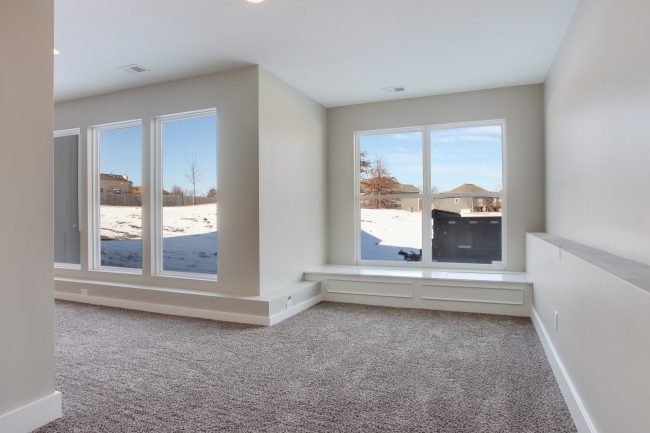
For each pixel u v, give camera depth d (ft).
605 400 5.24
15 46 6.41
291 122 15.55
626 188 6.13
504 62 13.24
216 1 9.38
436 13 9.99
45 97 6.85
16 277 6.39
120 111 16.07
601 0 7.47
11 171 6.35
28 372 6.50
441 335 11.64
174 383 8.33
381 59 12.99
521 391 7.90
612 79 6.77
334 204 18.63
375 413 7.02
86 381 8.44
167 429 6.49
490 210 16.53
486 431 6.42
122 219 16.76
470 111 16.34
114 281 16.20
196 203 15.28
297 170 15.98
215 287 14.08
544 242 10.45
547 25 10.57
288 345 10.77
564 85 11.03
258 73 13.42
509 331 11.99
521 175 15.65
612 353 4.94
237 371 8.96
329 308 14.99
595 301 5.68
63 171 18.01
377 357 9.84
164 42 11.65
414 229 17.69
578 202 9.32
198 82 14.42
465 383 8.29
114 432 6.41
